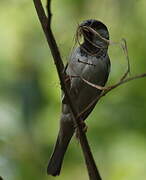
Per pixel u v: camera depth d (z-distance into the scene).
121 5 12.95
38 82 12.95
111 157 11.56
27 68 13.45
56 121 12.29
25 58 13.55
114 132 11.69
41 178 11.96
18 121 12.54
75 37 7.85
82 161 11.88
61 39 12.44
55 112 12.30
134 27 12.86
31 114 12.64
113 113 11.80
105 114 11.80
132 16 12.93
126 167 11.43
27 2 14.07
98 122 11.77
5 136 12.31
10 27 13.88
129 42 12.58
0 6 14.11
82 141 7.39
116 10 12.97
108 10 12.98
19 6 14.08
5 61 13.52
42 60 13.48
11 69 13.44
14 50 13.62
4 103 12.77
